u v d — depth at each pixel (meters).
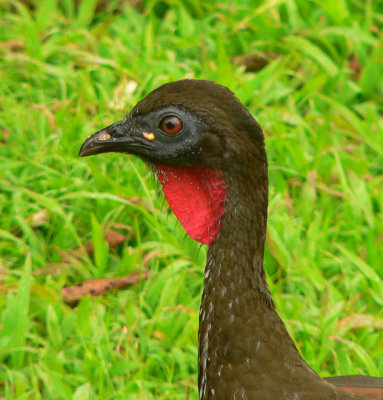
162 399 8.56
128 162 10.91
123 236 10.36
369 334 9.49
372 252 10.20
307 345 8.97
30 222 10.33
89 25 14.21
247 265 6.53
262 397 6.41
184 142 6.49
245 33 13.78
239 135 6.32
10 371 8.52
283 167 11.13
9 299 8.87
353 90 12.76
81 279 9.92
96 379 8.65
